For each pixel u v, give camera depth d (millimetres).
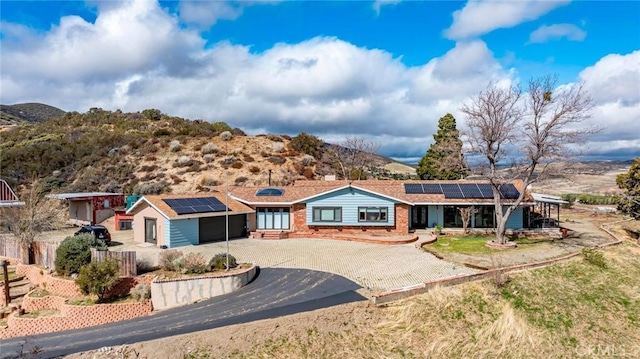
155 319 18047
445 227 35219
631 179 34062
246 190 37469
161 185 49469
